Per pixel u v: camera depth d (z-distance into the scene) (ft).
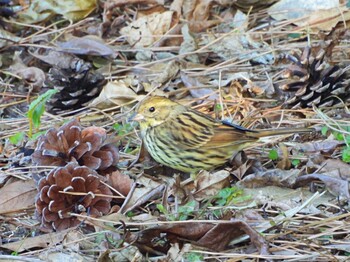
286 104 40.04
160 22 47.75
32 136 37.17
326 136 37.50
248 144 35.19
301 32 46.62
